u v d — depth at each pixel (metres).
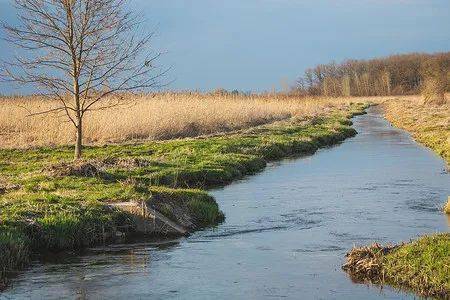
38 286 10.17
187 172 21.38
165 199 15.55
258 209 16.84
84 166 19.09
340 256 11.87
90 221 13.44
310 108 67.38
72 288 10.05
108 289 9.99
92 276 10.75
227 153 27.16
